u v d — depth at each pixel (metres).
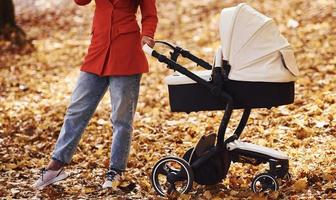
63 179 7.30
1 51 16.27
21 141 9.44
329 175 6.93
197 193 6.83
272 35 6.36
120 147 7.01
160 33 17.69
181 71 6.46
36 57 15.71
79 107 7.00
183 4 20.97
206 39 16.47
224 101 6.52
